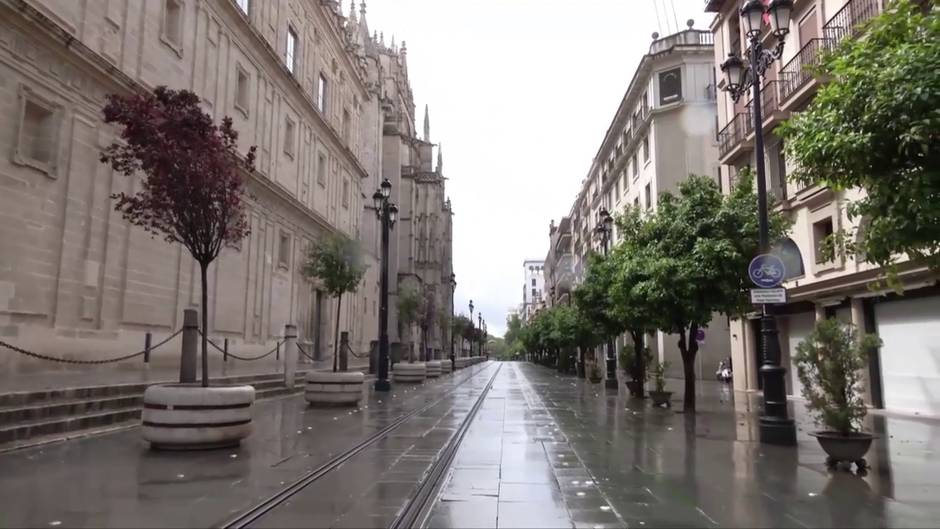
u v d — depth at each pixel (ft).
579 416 49.19
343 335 75.66
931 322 51.34
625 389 85.61
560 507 20.26
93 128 49.01
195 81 66.69
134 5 55.21
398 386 90.43
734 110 85.30
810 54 65.16
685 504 20.77
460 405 58.03
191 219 30.71
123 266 52.75
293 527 17.47
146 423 29.04
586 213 214.28
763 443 34.50
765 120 71.46
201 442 29.07
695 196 51.16
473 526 18.10
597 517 19.08
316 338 107.65
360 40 175.94
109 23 51.78
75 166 47.06
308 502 20.36
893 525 18.48
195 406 29.09
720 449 32.55
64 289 45.85
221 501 19.89
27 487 21.47
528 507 20.25
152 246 57.26
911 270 47.91
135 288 54.44
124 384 40.65
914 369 53.21
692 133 118.62
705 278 47.60
